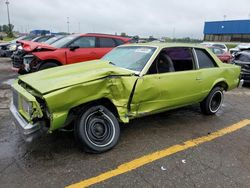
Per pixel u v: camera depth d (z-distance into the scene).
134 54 4.59
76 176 3.12
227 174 3.28
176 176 3.19
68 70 3.88
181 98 4.67
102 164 3.40
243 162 3.60
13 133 4.30
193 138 4.34
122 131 4.52
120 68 4.07
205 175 3.24
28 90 3.53
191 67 4.88
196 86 4.88
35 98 3.23
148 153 3.74
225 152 3.88
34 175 3.12
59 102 3.16
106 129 3.72
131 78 3.81
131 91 3.81
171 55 4.58
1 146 3.82
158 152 3.78
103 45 9.09
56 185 2.95
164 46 4.54
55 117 3.18
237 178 3.20
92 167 3.32
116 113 3.83
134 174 3.21
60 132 4.30
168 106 4.50
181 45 4.81
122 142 4.07
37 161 3.43
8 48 17.31
